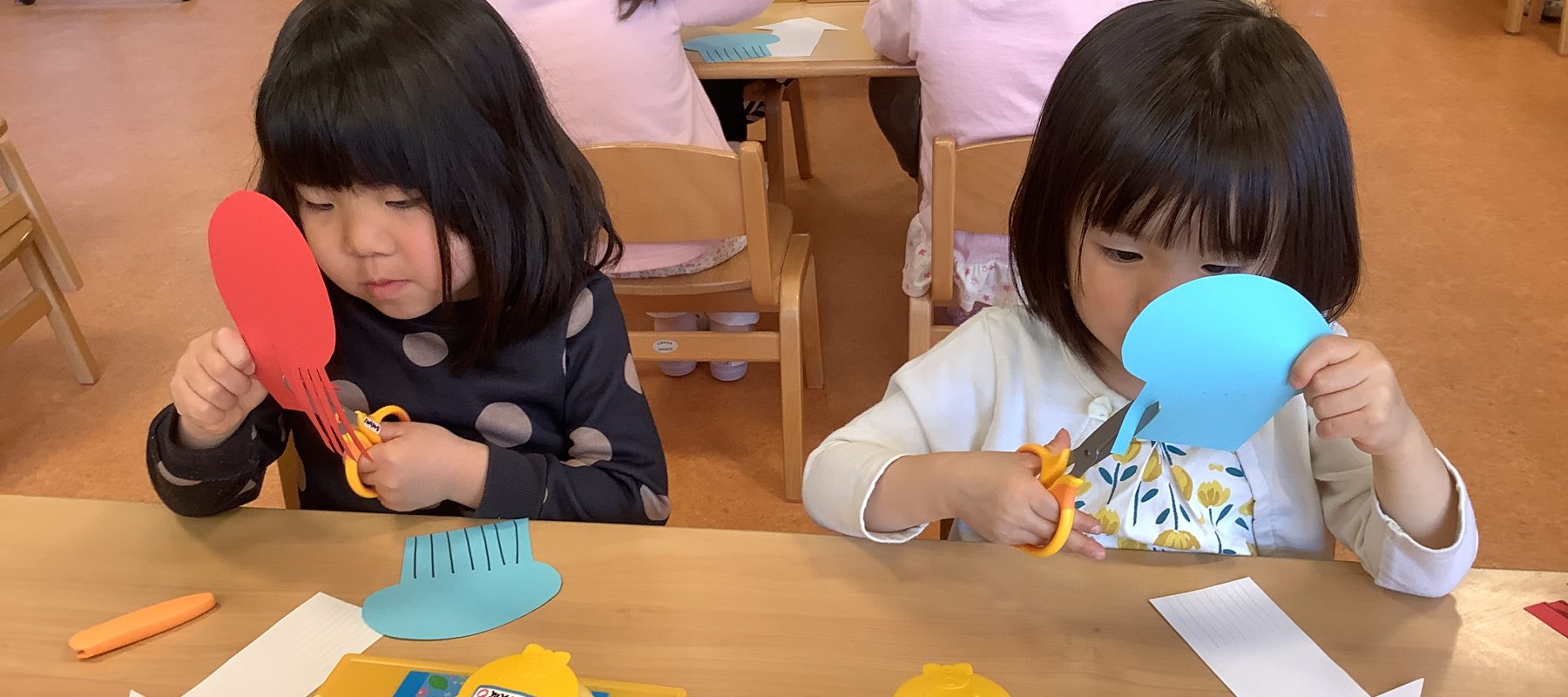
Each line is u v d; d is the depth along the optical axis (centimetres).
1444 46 345
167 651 71
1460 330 215
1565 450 184
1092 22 160
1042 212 77
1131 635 68
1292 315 62
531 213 88
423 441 82
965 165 142
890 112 238
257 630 72
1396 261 238
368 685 66
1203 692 65
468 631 71
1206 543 85
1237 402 65
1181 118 68
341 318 96
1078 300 77
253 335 72
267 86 80
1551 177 268
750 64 189
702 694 65
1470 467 181
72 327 218
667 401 214
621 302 176
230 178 308
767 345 171
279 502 190
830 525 82
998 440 89
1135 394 86
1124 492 86
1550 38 345
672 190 153
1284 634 68
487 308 89
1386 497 70
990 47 162
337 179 78
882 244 263
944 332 163
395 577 76
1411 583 70
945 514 74
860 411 207
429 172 79
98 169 316
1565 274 231
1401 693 64
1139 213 69
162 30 437
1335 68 334
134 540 80
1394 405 64
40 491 194
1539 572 72
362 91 77
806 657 68
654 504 100
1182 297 60
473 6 85
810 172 295
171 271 263
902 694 59
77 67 400
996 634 69
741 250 177
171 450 80
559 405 100
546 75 154
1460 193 263
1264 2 83
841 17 213
